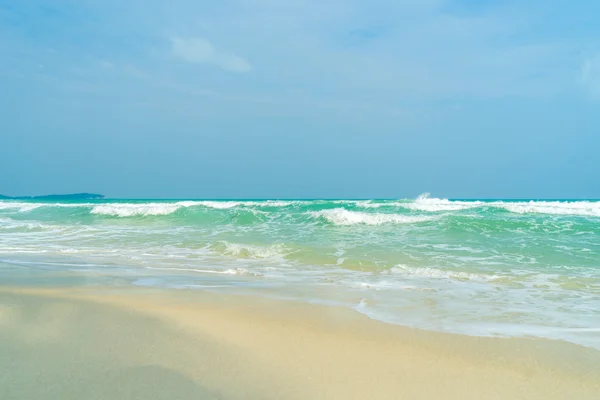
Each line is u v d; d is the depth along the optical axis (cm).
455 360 430
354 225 1767
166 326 517
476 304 671
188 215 2194
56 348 434
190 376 377
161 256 1162
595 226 1526
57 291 711
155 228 1814
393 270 972
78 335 476
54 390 341
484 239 1387
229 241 1398
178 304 629
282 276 900
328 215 1856
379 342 479
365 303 665
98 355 417
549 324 564
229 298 681
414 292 754
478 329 534
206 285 793
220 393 347
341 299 689
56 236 1584
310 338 488
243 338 482
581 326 555
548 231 1514
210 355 429
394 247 1258
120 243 1398
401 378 387
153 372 382
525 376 396
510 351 457
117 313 570
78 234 1631
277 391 356
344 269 985
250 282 831
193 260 1102
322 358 430
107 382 358
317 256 1128
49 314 559
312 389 362
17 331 486
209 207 2348
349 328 529
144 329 503
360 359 429
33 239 1512
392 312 613
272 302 658
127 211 2284
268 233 1588
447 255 1139
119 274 896
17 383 352
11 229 1797
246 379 376
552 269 977
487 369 410
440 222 1691
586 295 744
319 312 602
